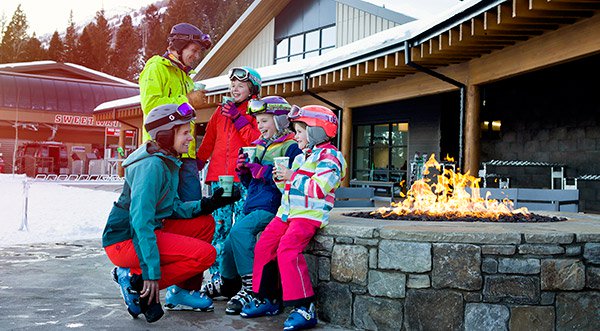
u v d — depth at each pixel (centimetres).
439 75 934
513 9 655
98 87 3881
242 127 446
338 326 366
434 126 1409
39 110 3541
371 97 1218
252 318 387
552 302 324
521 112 1273
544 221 429
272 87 1372
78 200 1463
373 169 1616
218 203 388
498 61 865
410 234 339
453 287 329
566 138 1168
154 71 419
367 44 1120
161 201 365
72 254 646
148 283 341
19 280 493
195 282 401
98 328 345
